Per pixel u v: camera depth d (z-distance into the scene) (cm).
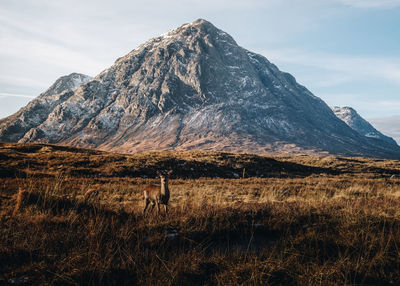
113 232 638
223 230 721
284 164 4347
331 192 1941
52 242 571
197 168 3591
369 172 4500
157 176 3094
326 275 502
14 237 571
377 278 504
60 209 825
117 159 3578
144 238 648
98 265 491
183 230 695
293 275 511
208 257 581
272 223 797
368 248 613
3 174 2266
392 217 854
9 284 434
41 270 470
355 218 816
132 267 507
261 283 470
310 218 831
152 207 914
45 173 2544
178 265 514
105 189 1758
